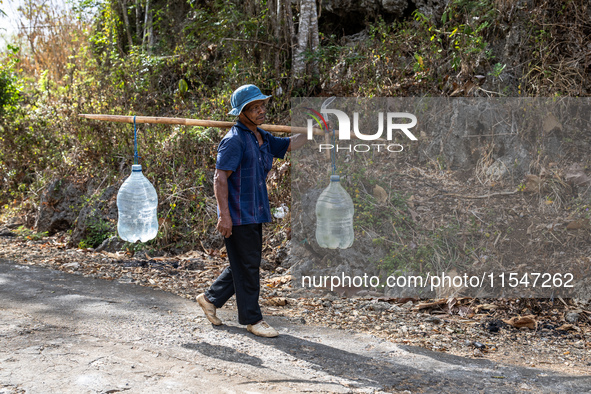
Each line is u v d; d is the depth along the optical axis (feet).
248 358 10.84
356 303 15.33
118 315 13.16
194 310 13.91
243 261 11.94
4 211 28.17
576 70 20.13
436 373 10.50
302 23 24.67
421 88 21.76
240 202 11.62
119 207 13.11
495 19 21.85
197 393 9.14
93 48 35.19
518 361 11.59
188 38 28.22
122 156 24.12
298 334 12.51
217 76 27.68
